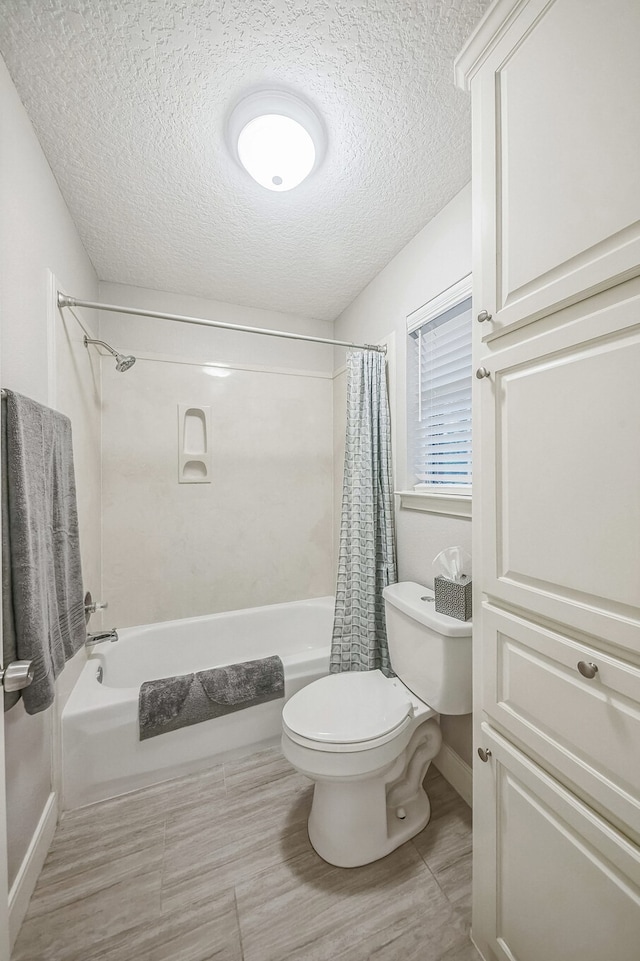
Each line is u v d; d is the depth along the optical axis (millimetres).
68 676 1483
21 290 1087
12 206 1030
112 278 2082
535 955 731
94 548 1955
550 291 666
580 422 626
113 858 1186
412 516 1765
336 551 2621
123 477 2139
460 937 964
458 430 1560
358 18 900
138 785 1478
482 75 816
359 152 1263
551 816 692
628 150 542
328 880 1114
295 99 1093
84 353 1777
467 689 1225
